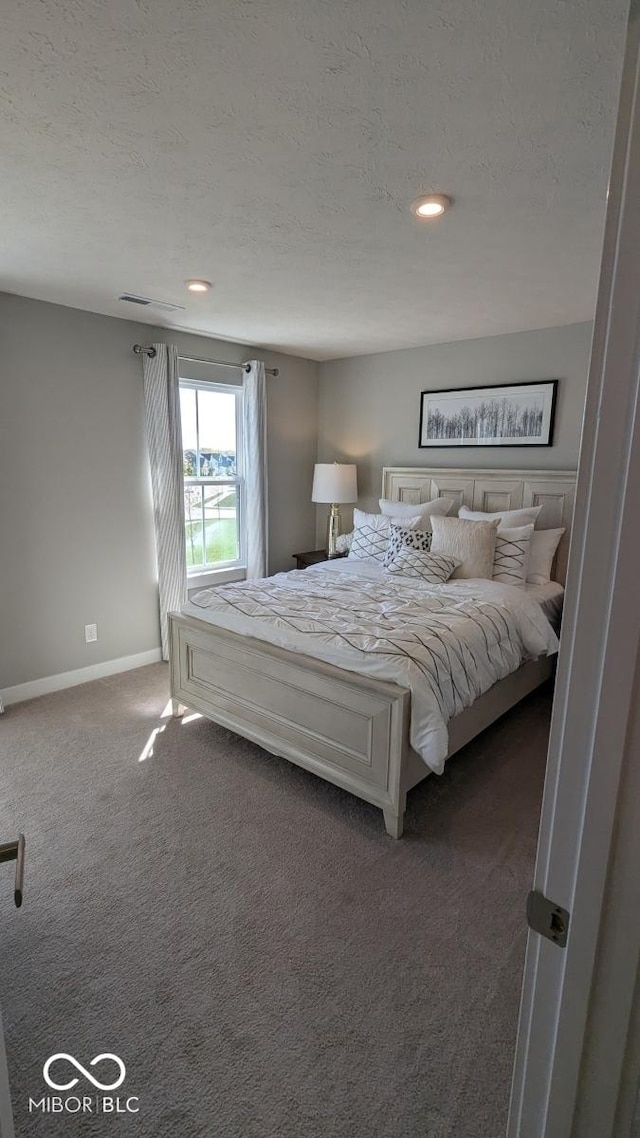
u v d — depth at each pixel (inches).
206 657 111.7
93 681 144.6
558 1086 24.0
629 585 19.2
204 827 86.0
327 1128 46.8
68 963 62.0
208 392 167.0
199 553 171.2
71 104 54.3
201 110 55.4
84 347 132.6
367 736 85.0
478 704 102.3
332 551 186.4
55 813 89.1
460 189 71.3
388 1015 56.5
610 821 20.7
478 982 60.2
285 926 67.5
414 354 170.2
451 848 81.7
